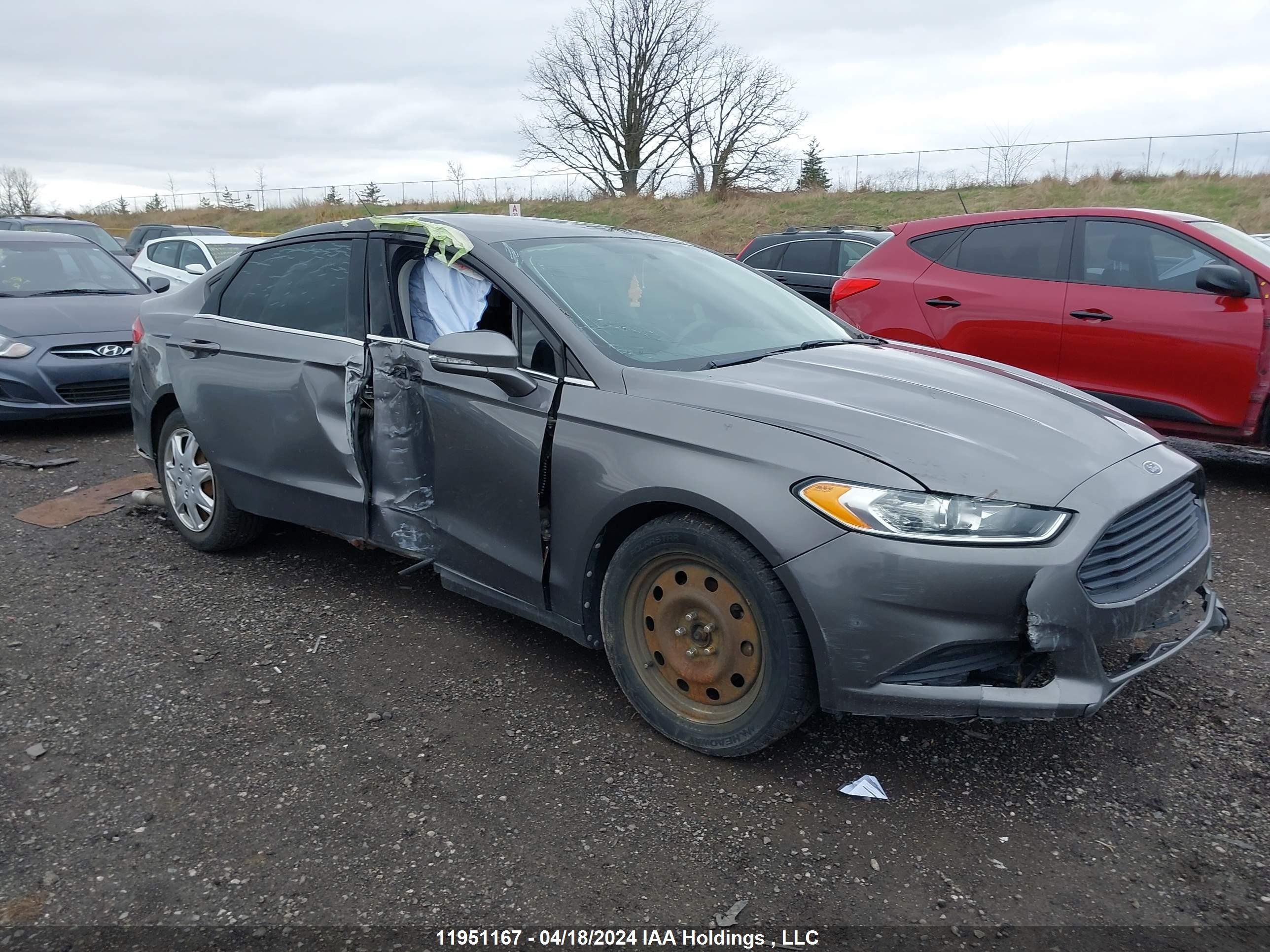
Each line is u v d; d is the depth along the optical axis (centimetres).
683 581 277
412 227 358
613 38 4450
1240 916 218
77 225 1830
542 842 246
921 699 244
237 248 1300
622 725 302
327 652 354
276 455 389
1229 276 503
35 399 678
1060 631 238
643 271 368
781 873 234
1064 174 2741
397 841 246
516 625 379
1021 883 230
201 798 265
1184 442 689
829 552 243
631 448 279
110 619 383
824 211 2822
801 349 347
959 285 612
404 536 353
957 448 253
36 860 239
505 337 303
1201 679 328
